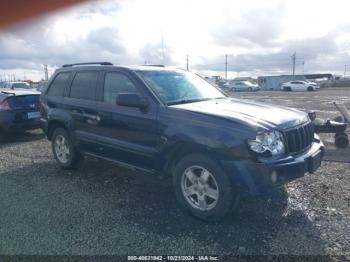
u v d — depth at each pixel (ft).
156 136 13.26
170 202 14.06
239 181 11.11
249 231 11.39
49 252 10.20
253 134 10.96
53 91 19.34
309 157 12.23
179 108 12.89
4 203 14.17
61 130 18.81
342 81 182.80
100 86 16.14
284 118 12.41
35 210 13.37
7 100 28.45
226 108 13.14
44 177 17.87
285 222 12.00
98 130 16.05
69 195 15.02
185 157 12.58
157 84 14.48
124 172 18.45
